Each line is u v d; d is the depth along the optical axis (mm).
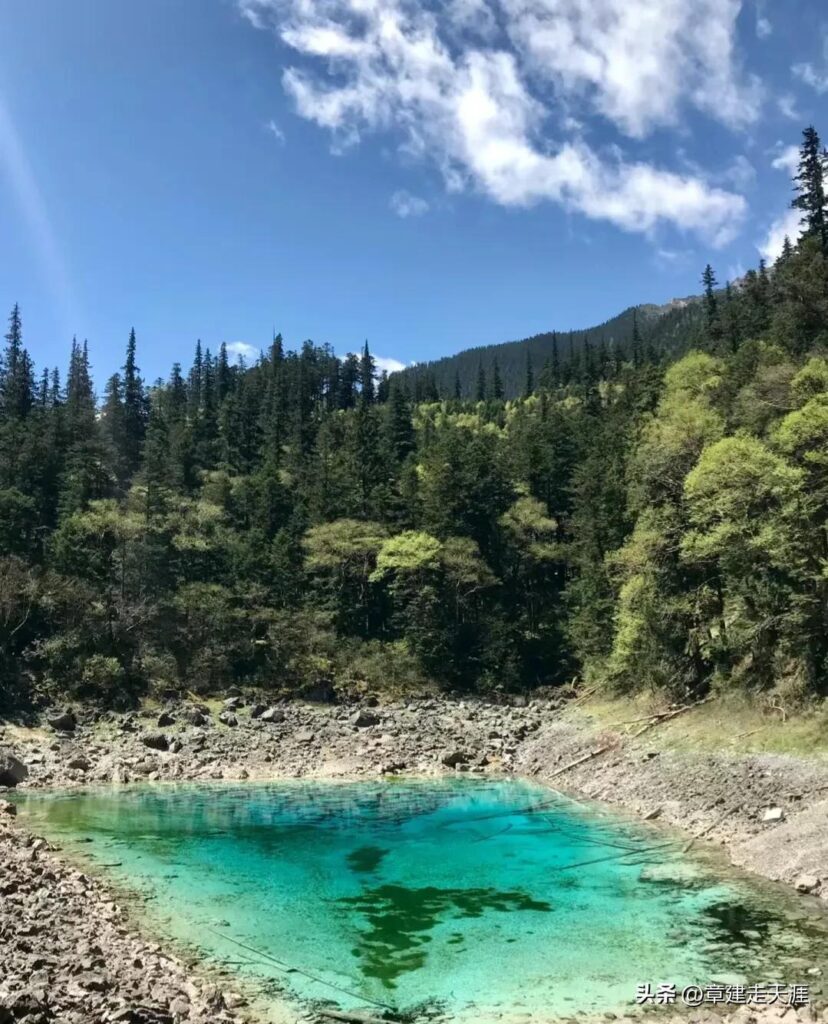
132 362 122000
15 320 114938
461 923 16812
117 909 17484
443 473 77938
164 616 62312
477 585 72125
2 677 50812
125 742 44188
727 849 21828
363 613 73500
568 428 91312
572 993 13172
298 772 38812
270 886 19797
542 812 28406
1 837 22766
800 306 61344
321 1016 12453
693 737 33250
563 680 66812
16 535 64125
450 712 55656
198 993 12734
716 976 13508
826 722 28547
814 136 71000
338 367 166250
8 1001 10156
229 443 115188
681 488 41625
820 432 31453
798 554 31984
